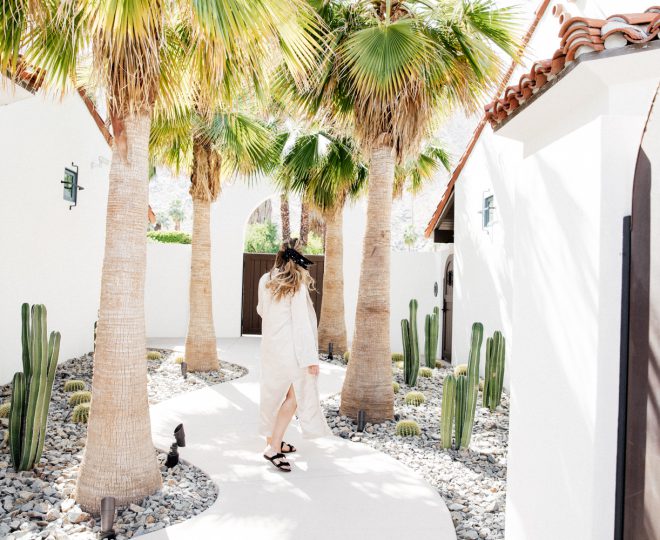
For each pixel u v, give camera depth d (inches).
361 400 233.5
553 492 100.5
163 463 166.9
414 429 211.6
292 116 272.8
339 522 128.6
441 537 122.4
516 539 116.7
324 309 442.6
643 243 79.7
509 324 293.9
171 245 521.0
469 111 245.9
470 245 364.8
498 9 217.2
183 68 178.2
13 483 145.3
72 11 133.6
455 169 394.9
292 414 167.6
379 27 200.7
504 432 220.8
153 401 262.4
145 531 122.3
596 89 91.4
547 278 107.1
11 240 264.4
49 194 308.7
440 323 463.8
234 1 120.2
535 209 114.4
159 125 267.3
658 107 76.2
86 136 364.2
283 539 119.2
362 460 175.3
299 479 156.3
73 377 299.3
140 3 112.0
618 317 86.4
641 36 79.9
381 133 235.6
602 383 86.5
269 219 1611.7
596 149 89.1
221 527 124.4
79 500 134.0
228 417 228.4
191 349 335.0
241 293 530.0
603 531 85.7
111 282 136.9
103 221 410.9
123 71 132.9
